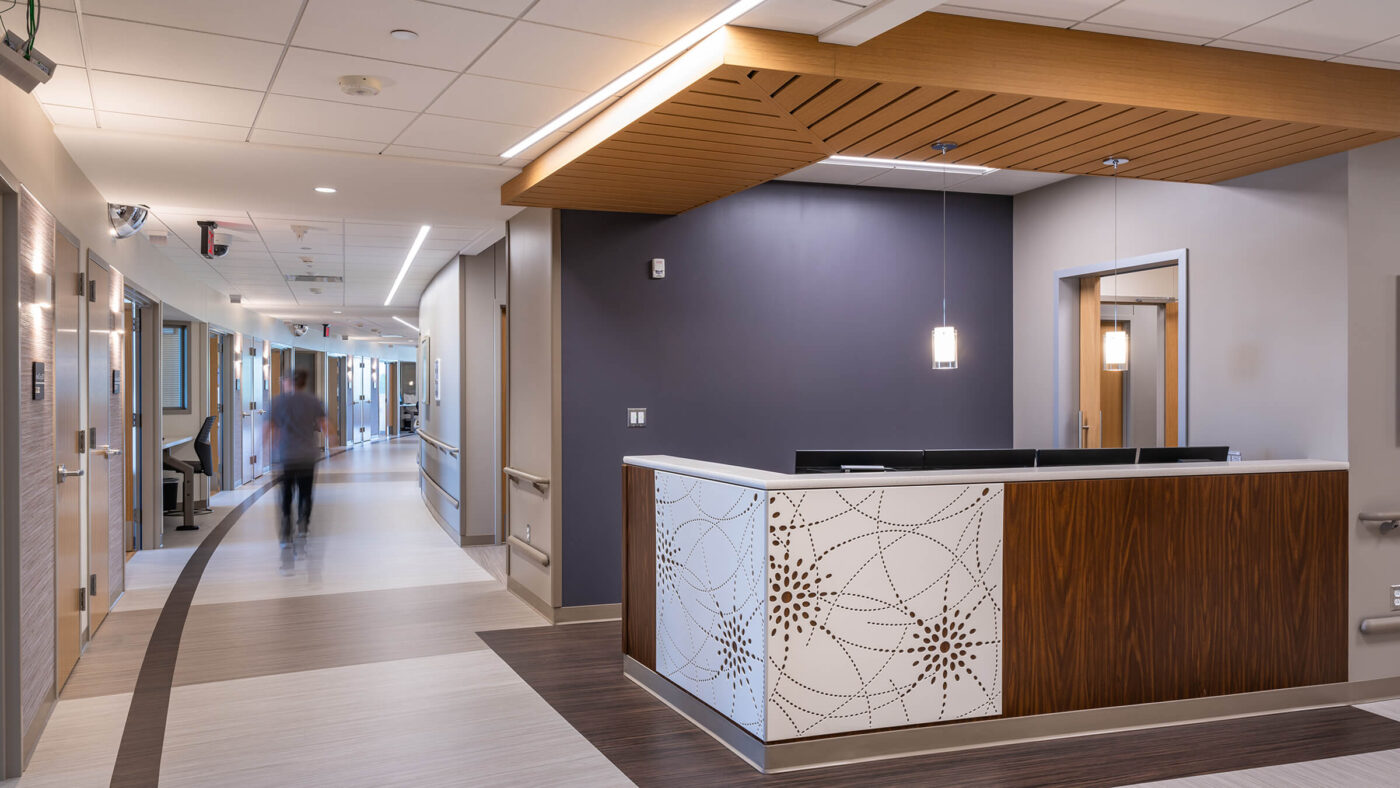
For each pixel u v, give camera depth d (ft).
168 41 11.60
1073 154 15.15
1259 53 13.12
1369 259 15.16
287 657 16.87
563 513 19.72
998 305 22.99
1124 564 13.38
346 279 35.94
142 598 21.70
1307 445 15.67
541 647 17.61
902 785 11.21
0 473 11.60
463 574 24.84
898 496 12.15
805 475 12.37
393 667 16.26
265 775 11.58
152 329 28.48
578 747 12.50
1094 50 12.33
